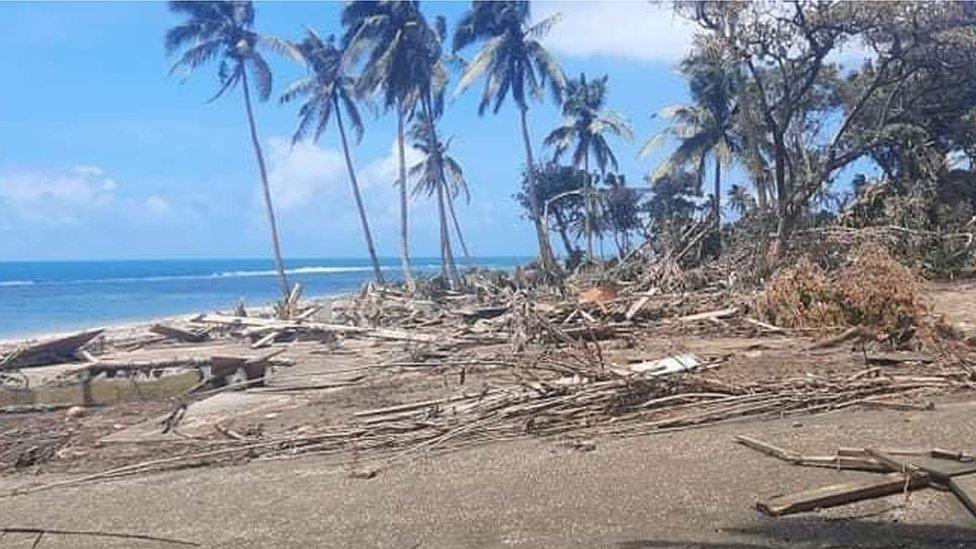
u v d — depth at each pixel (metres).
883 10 30.95
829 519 7.33
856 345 15.87
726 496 8.11
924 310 16.55
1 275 142.75
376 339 23.12
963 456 8.31
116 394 16.56
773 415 11.17
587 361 14.87
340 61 46.91
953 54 32.75
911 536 6.82
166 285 97.06
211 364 17.23
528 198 68.44
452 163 58.72
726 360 14.90
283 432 12.33
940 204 33.34
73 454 12.13
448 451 10.67
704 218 33.47
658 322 21.20
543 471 9.44
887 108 35.03
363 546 7.52
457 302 31.00
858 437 9.67
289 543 7.73
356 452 11.03
